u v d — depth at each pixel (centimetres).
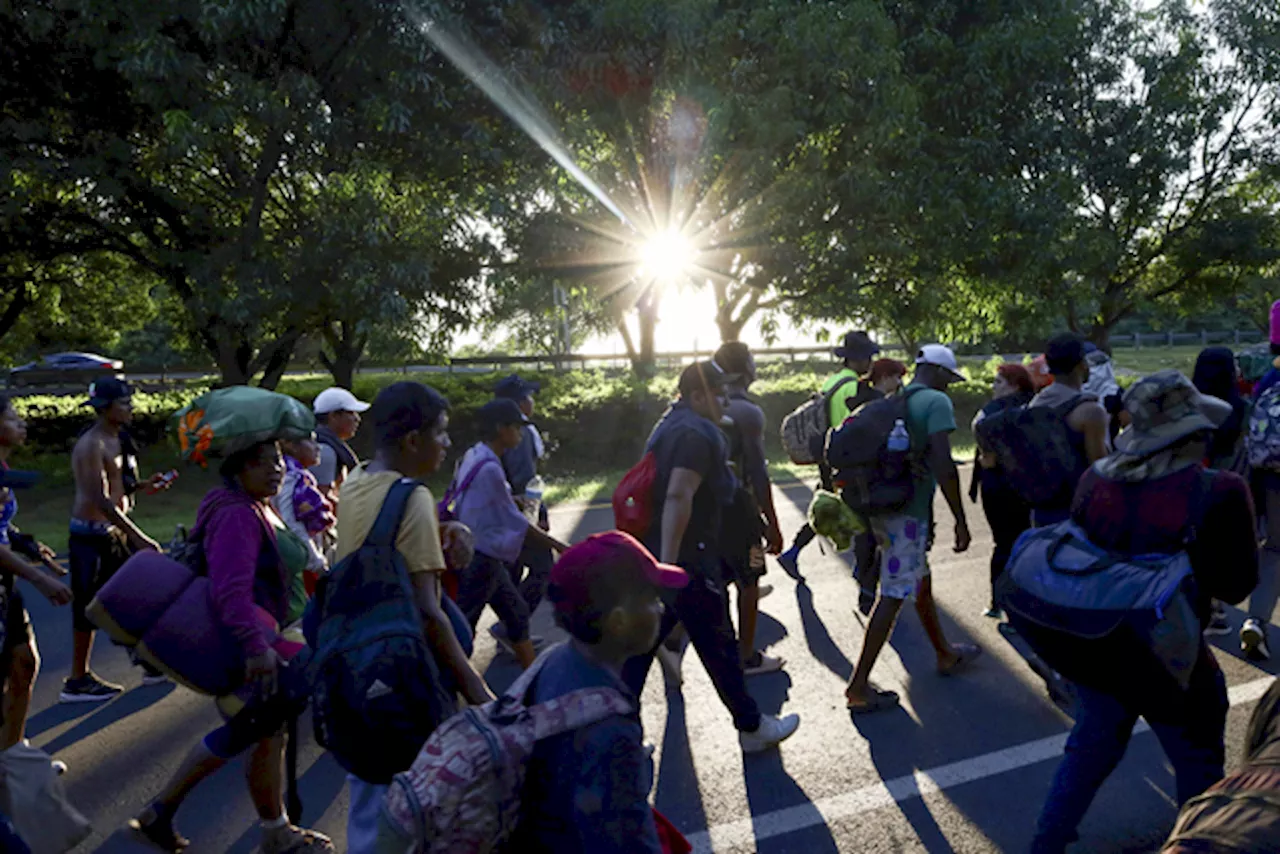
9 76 1327
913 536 458
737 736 453
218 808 402
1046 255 1783
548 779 168
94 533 523
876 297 1805
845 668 541
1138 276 2602
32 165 1296
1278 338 514
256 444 300
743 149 1617
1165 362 4428
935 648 521
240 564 293
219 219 1521
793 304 1923
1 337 2206
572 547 184
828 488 685
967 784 399
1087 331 2789
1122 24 2308
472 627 487
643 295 2116
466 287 1658
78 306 2455
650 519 390
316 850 350
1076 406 439
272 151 1351
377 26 1338
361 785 261
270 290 1323
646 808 170
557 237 1608
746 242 1662
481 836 164
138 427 1477
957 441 1592
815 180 1597
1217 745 286
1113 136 2356
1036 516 454
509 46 1523
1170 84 2317
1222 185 2461
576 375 1864
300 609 333
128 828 326
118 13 1220
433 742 171
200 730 491
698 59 1569
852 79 1602
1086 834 358
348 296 1345
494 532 481
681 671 545
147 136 1442
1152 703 276
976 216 1725
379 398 276
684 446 381
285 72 1343
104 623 292
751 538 512
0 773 286
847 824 371
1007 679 513
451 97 1444
